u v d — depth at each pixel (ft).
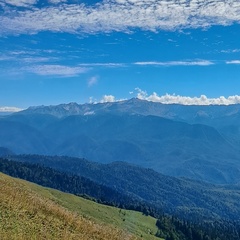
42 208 114.83
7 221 89.04
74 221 113.50
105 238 109.81
